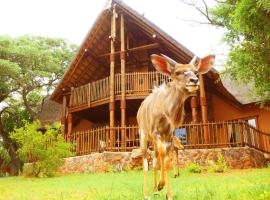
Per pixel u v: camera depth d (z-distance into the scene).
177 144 6.00
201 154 15.66
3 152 32.56
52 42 33.00
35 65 29.80
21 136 16.08
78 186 9.90
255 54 7.79
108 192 7.64
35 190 9.59
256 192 6.00
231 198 5.78
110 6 19.38
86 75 23.62
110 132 17.50
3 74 27.06
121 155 16.38
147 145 6.09
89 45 21.27
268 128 20.64
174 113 5.30
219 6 15.05
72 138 19.44
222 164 14.38
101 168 16.22
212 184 8.50
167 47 19.80
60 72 31.83
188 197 5.85
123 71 19.27
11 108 32.22
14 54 28.20
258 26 7.05
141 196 6.34
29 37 32.44
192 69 5.30
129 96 19.11
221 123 16.67
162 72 5.45
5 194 9.00
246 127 16.67
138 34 22.41
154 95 5.77
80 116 24.48
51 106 30.06
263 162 16.84
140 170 15.55
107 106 21.27
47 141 16.36
